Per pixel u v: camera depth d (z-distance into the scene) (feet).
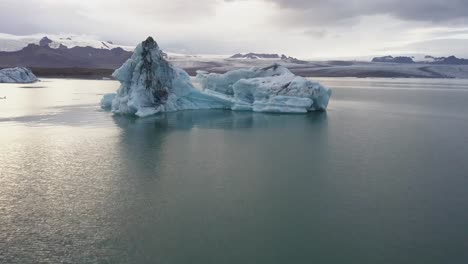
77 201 71.51
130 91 170.30
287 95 181.16
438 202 72.08
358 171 90.53
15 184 80.02
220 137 125.49
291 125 149.38
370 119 170.50
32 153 103.45
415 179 84.94
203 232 60.13
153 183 81.10
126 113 168.86
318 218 65.16
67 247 55.77
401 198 73.92
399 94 334.65
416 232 60.44
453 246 56.44
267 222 63.62
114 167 91.81
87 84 431.02
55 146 111.24
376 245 56.65
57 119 157.79
